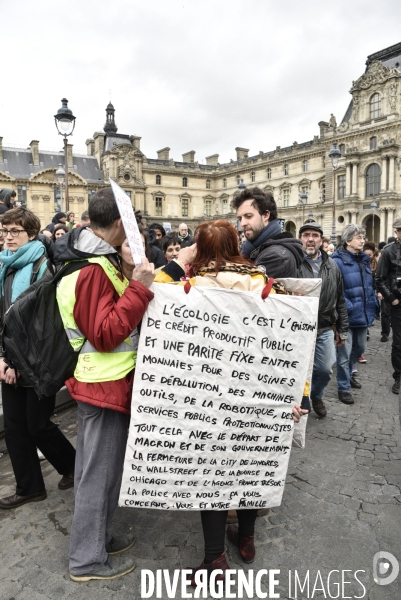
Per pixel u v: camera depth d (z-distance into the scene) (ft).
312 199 191.21
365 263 21.56
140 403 8.25
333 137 169.99
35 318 8.84
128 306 7.77
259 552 9.91
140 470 8.39
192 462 8.54
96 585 8.86
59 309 8.70
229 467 8.73
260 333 8.43
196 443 8.48
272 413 8.75
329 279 17.25
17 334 9.02
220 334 8.29
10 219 11.41
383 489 12.66
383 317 35.37
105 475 8.73
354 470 13.79
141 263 7.68
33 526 10.73
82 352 8.54
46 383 8.87
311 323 8.64
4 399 11.14
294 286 9.66
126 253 8.29
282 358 8.59
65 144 56.29
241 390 8.51
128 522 10.94
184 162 244.63
